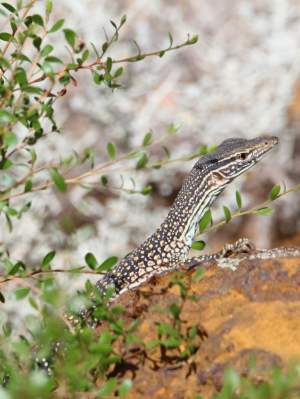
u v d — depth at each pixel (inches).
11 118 315.6
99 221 921.5
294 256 348.8
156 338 320.8
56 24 337.4
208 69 1070.4
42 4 965.8
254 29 1112.8
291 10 1130.0
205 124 1009.5
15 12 345.7
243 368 294.4
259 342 308.0
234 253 405.1
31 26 334.6
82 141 968.9
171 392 307.6
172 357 314.2
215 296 334.3
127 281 452.1
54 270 320.5
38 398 269.7
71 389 281.4
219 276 341.7
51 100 348.5
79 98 999.0
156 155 971.9
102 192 941.8
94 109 995.9
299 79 1063.0
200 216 477.4
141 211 952.9
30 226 855.1
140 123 995.9
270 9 1139.9
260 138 487.5
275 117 1021.2
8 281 334.6
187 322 326.0
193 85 1043.9
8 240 849.5
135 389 311.1
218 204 969.5
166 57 1064.8
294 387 261.7
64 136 948.6
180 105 1024.2
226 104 1028.5
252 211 361.1
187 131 997.2
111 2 1095.6
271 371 286.5
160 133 992.2
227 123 1009.5
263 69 1064.8
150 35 1080.2
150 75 1047.0
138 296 345.4
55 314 302.4
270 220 956.0
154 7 1114.1
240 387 275.6
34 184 863.1
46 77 346.0
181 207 476.1
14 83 327.0
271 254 362.3
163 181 968.9
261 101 1031.0
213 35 1107.9
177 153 975.0
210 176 478.0
